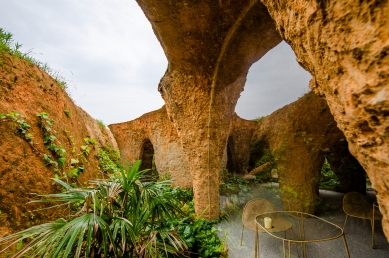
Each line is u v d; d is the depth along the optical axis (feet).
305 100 11.18
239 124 17.61
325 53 2.58
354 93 2.24
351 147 2.76
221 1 7.31
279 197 11.62
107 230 5.05
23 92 11.39
